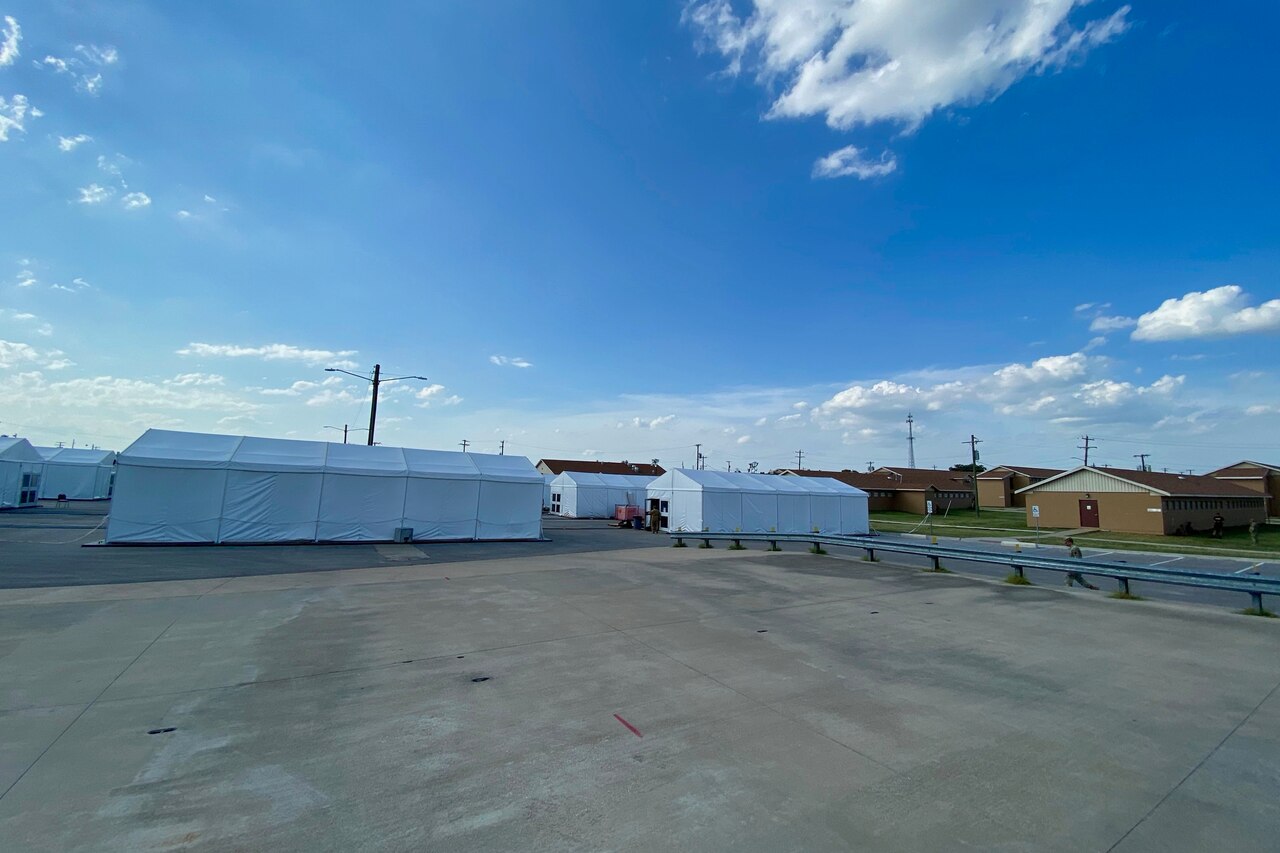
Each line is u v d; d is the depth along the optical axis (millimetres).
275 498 20297
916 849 3436
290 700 5762
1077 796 4102
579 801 3941
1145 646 8219
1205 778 4406
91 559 14859
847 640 8461
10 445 31500
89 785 4020
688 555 19938
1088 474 37062
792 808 3877
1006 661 7449
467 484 23922
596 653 7609
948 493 60469
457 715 5469
